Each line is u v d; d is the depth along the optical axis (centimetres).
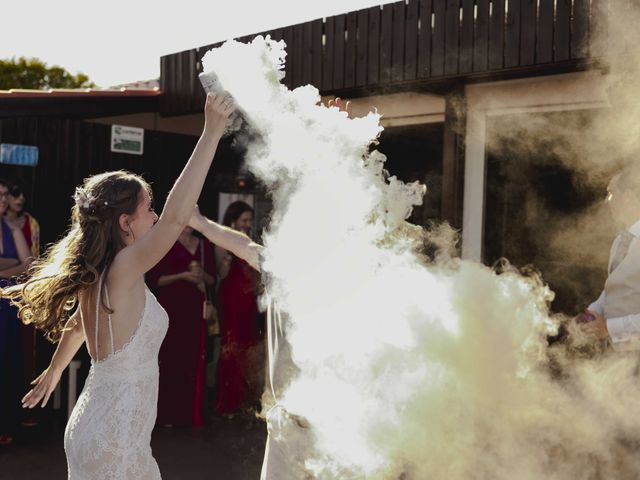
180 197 255
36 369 679
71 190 715
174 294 646
